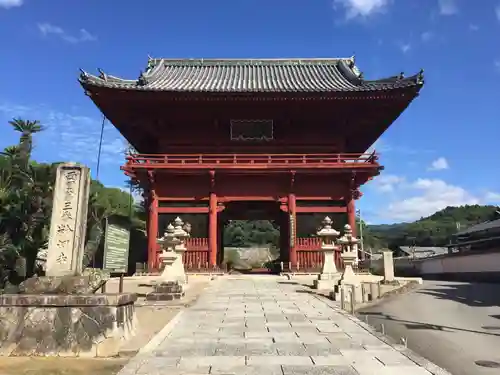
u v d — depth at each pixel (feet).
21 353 29.94
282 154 111.55
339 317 44.29
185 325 39.68
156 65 144.87
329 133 120.37
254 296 63.36
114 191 180.75
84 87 101.96
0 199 81.92
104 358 29.19
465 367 30.37
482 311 56.13
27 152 91.71
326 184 112.57
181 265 81.10
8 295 31.35
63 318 30.73
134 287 76.79
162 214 110.42
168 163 108.99
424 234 307.78
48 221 85.10
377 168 107.76
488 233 161.48
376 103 108.06
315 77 133.49
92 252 57.98
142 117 115.34
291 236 108.78
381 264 109.09
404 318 51.62
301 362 26.76
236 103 109.19
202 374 24.29
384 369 25.22
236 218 150.10
